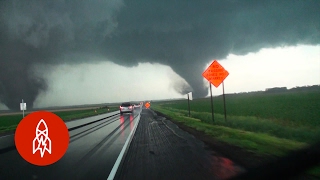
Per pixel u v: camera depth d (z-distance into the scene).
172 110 59.78
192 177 7.98
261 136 15.07
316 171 8.00
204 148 12.76
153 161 10.34
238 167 8.96
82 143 16.34
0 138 19.88
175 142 15.04
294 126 19.27
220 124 23.25
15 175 9.16
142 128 24.00
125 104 53.69
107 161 10.76
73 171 9.38
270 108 38.69
